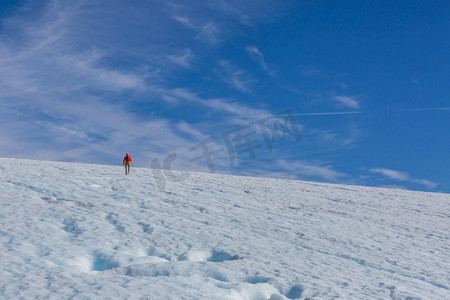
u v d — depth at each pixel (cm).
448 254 1619
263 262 1233
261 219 1933
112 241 1302
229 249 1341
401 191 3759
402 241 1772
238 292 973
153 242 1336
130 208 1820
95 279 985
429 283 1223
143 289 930
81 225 1448
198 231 1538
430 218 2423
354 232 1845
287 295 1023
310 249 1503
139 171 3419
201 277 1048
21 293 871
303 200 2662
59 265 1095
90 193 2123
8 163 3225
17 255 1122
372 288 1090
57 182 2358
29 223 1434
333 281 1125
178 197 2288
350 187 3678
